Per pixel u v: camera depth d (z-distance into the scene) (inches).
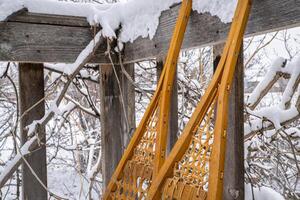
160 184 45.9
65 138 130.4
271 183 99.4
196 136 49.6
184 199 42.5
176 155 44.8
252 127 85.7
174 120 65.0
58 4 64.0
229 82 40.1
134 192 57.2
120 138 76.1
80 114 124.8
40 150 68.5
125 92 75.0
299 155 101.1
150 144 56.7
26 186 67.4
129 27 67.8
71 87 124.3
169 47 55.9
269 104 136.9
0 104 133.8
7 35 60.0
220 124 39.2
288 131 93.4
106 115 76.7
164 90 53.4
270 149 89.2
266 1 40.3
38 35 62.6
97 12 66.8
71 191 142.3
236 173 46.9
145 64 121.3
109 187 62.7
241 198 47.2
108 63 71.2
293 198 92.8
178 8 54.9
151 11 61.7
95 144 114.2
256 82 132.0
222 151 38.8
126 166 60.5
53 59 64.1
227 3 44.9
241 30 40.1
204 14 49.8
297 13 36.3
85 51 65.6
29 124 67.2
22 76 66.9
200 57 124.0
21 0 60.1
